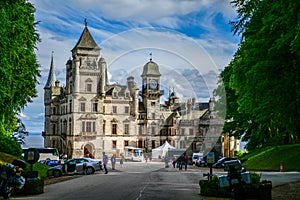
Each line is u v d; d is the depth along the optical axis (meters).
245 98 19.09
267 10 16.80
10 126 30.33
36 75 26.94
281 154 31.80
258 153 35.12
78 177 21.77
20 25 20.66
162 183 17.25
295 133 18.44
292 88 16.30
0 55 18.31
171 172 22.44
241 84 19.69
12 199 12.86
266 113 17.48
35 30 26.56
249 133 40.25
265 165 30.44
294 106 16.61
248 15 18.53
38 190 14.15
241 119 38.41
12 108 24.62
